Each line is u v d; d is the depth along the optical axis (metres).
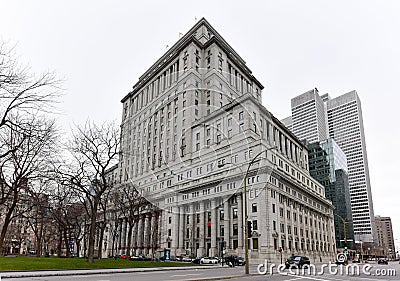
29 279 16.50
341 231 121.25
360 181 175.25
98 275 19.72
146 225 57.75
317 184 95.19
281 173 62.69
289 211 67.81
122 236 72.50
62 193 41.38
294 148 92.88
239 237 54.66
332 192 127.06
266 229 54.06
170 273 22.34
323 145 134.25
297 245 69.00
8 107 17.22
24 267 21.41
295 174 76.81
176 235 51.75
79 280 15.99
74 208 47.97
